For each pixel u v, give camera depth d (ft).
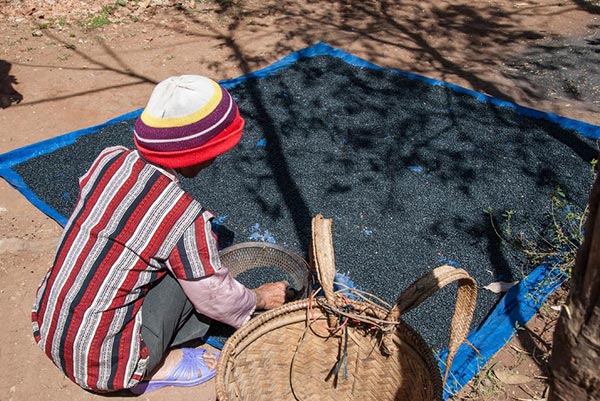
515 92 15.60
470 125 13.74
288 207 11.39
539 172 12.24
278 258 9.82
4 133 13.85
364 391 7.82
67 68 16.75
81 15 19.86
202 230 7.01
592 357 3.94
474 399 8.08
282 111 14.20
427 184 11.92
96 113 14.76
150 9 20.65
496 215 11.17
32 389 8.36
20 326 9.26
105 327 7.09
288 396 8.00
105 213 6.82
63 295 7.04
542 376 8.43
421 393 6.89
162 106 6.50
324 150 12.88
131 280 7.00
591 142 13.16
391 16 20.57
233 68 16.98
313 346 7.65
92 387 7.48
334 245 10.53
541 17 20.58
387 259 10.27
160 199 6.82
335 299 7.20
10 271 10.22
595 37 18.99
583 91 15.71
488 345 8.77
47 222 11.30
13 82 15.88
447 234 10.78
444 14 20.85
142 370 7.56
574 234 10.41
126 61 17.26
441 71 16.75
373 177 12.10
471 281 6.46
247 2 21.48
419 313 9.22
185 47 18.17
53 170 12.50
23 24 19.16
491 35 19.17
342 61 16.62
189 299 7.44
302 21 20.01
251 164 12.51
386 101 14.64
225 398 6.33
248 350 7.22
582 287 3.88
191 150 6.52
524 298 9.45
